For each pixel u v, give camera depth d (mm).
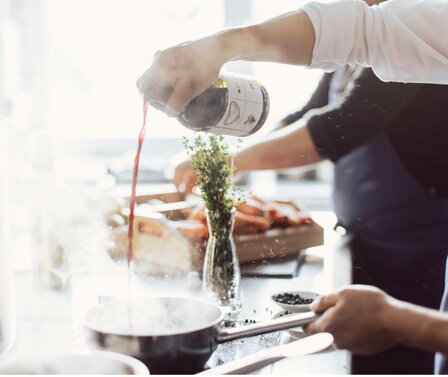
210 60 1142
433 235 1999
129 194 2145
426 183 1957
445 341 939
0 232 988
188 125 1260
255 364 866
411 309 986
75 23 3725
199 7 3641
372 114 1947
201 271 1646
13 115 3584
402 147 1949
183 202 2070
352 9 1462
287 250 1913
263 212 2014
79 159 3672
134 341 896
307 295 1400
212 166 1288
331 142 2010
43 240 1256
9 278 1027
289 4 3604
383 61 1501
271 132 2486
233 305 1311
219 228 1306
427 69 1481
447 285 1460
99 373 800
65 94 3775
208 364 1021
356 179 2086
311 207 3477
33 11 3646
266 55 1345
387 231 2039
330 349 1180
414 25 1447
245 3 3602
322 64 1487
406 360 1746
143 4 3688
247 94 1256
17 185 1408
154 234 1676
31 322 1201
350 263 1851
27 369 804
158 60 1112
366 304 1000
